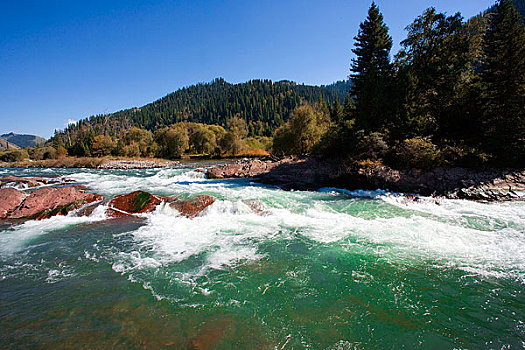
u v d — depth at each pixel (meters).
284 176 25.08
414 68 26.27
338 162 25.38
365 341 4.83
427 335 4.98
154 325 5.27
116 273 7.42
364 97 27.52
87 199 14.65
